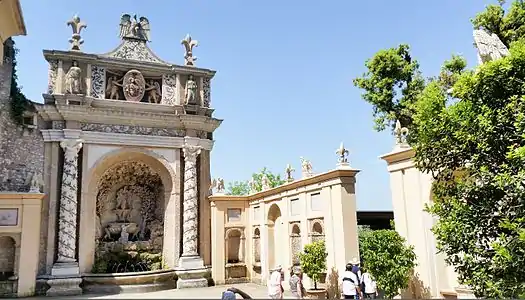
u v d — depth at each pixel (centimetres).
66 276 2159
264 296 1880
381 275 1311
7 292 2017
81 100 2395
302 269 1664
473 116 812
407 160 1454
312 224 1828
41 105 2308
